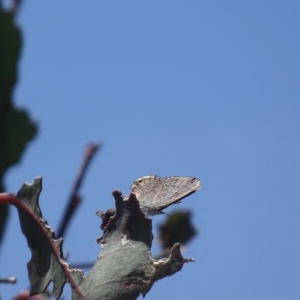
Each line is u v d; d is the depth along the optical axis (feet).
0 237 1.62
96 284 1.75
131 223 1.76
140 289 1.74
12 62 1.54
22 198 1.79
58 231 1.78
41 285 1.78
